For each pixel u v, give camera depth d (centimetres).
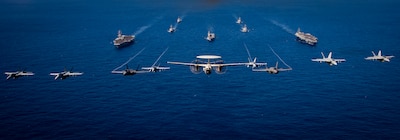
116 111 12669
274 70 13200
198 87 15000
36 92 14575
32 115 12381
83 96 14125
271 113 12331
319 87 14812
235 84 15300
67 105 13212
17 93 14450
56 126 11544
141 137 10806
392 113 12219
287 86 14988
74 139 10700
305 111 12438
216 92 14412
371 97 13662
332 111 12425
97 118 12106
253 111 12512
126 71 12888
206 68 13175
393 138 10562
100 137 10819
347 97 13675
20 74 13562
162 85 15300
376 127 11238
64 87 15150
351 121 11656
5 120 11981
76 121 11900
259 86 15025
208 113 12412
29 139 10712
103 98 13900
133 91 14625
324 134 10831
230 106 13000
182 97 13925
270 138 10625
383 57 14925
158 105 13162
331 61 15075
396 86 14850
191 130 11188
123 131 11181
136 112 12575
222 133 10969
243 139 10588
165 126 11488
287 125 11419
